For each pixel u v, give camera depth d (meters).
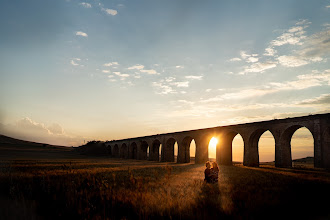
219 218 6.60
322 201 8.24
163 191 8.75
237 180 13.89
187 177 15.35
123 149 72.12
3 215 6.46
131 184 10.34
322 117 24.66
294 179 14.21
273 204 7.52
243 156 33.28
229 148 36.66
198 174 17.95
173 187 10.12
